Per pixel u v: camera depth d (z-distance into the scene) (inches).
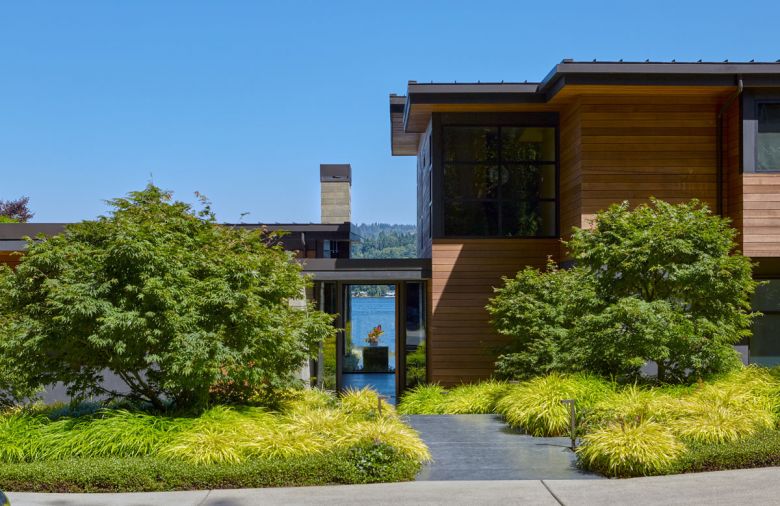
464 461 370.9
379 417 418.6
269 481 322.0
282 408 448.5
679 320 480.7
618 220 506.6
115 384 603.2
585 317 490.6
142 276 380.8
